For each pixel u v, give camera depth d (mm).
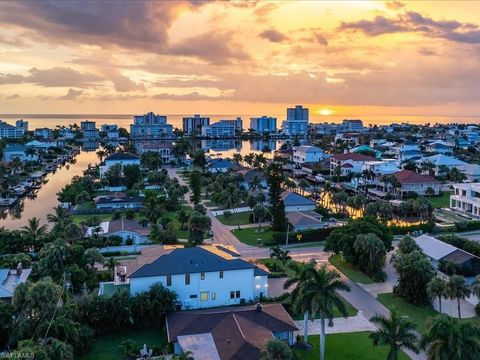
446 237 109562
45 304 64562
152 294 75062
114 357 65625
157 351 67000
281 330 68625
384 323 56625
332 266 103312
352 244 99688
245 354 60406
